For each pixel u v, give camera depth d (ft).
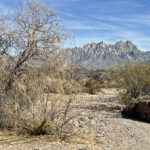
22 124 19.58
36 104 20.61
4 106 20.15
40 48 23.45
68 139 18.85
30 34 23.34
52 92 20.67
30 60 23.40
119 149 18.22
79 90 22.99
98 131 22.39
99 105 39.42
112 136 21.38
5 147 16.08
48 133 19.75
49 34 23.67
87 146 17.72
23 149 15.97
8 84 21.61
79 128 22.36
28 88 20.68
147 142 20.70
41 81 20.51
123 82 37.81
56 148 16.58
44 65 21.31
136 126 26.40
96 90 62.28
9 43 22.88
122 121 27.96
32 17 24.40
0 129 19.84
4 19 22.74
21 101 20.36
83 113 29.27
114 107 38.40
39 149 16.16
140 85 36.83
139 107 31.32
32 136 18.90
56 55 21.13
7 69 22.13
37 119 19.84
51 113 20.20
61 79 20.75
